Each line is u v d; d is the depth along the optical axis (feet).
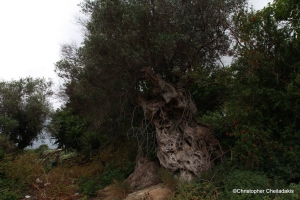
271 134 22.41
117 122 35.14
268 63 22.66
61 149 52.24
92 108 34.96
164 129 27.71
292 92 20.92
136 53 25.66
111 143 40.91
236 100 24.40
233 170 22.39
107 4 25.82
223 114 27.09
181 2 28.58
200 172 23.81
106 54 28.17
